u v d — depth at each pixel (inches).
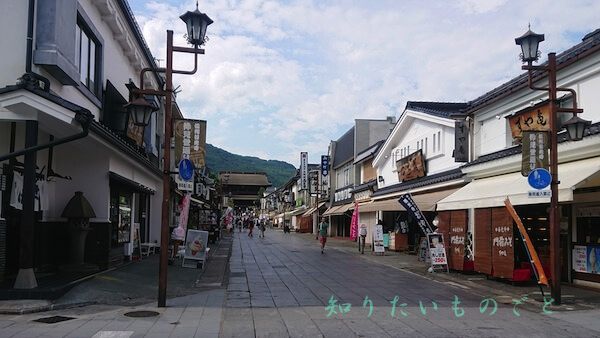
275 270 740.0
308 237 1973.4
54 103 396.5
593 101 505.7
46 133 502.0
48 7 429.1
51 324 340.5
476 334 334.0
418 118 1029.2
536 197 458.3
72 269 546.6
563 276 574.9
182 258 786.2
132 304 429.7
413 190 1024.9
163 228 421.4
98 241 583.5
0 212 439.5
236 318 382.3
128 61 767.1
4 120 411.8
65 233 570.9
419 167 1010.1
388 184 1286.9
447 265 709.9
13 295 398.6
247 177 3715.6
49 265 549.0
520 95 631.2
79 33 535.8
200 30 422.3
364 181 1589.6
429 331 341.7
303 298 482.9
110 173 599.5
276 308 427.8
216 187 1969.7
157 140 994.7
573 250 560.7
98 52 606.9
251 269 753.0
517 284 563.5
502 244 579.8
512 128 633.0
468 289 552.4
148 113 420.8
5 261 461.4
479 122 743.1
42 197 509.7
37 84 407.2
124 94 740.0
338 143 2012.8
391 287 564.1
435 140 961.5
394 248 1137.4
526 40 460.4
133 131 677.9
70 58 464.1
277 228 3671.3
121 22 662.5
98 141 502.6
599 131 465.7
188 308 415.5
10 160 444.1
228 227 2394.2
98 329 330.0
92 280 498.9
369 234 1402.6
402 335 329.7
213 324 356.2
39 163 504.1
